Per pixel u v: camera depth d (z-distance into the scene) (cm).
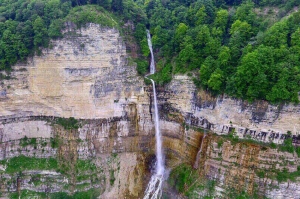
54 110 6431
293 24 5369
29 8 6219
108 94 6438
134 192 6462
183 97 6225
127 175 6594
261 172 5297
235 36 5934
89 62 6203
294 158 5125
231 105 5597
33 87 6231
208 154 5850
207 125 5959
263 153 5325
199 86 6003
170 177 6388
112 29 6303
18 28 5991
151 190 6400
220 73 5666
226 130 5725
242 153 5484
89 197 6112
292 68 4972
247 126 5509
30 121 6456
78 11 6312
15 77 6141
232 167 5544
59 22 5966
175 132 6562
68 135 6406
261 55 5147
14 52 6000
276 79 5112
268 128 5331
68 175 6228
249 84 5338
